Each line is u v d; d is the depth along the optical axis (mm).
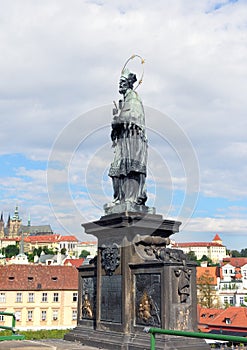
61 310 73750
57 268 77125
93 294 17688
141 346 14273
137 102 17938
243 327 50688
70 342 17156
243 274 123312
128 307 15539
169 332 10133
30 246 195250
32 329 70938
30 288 72312
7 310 70500
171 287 14375
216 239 191500
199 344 14250
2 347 11945
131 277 15766
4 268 74125
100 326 16516
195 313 14711
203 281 94625
